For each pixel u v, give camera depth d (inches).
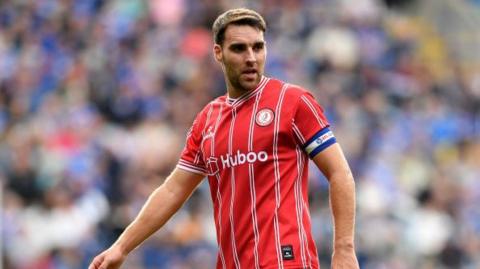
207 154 788.6
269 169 764.0
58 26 2445.9
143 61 2377.0
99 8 2544.3
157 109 2202.3
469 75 2898.6
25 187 1865.2
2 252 1723.7
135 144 2081.7
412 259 2025.1
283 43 2623.0
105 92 2229.3
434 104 2623.0
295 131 766.5
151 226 814.5
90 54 2373.3
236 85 780.6
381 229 1996.8
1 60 2293.3
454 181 2279.8
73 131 2054.6
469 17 3122.5
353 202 756.0
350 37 2723.9
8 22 2426.2
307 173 777.6
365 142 2298.2
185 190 816.3
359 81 2578.7
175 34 2497.5
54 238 1775.3
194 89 2313.0
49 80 2262.6
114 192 1891.0
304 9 2765.7
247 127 772.6
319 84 2495.1
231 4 2640.3
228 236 773.9
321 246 1828.2
